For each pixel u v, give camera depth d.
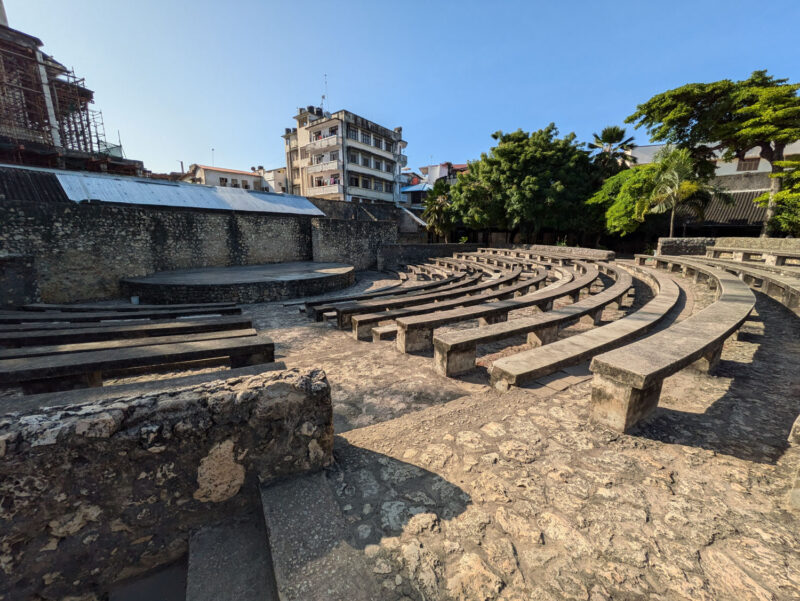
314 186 36.97
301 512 1.78
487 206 24.30
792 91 14.37
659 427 2.75
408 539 1.74
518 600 1.42
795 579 1.47
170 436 1.67
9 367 3.19
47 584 1.57
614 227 21.22
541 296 6.81
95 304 11.55
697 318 3.87
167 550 1.80
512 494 2.05
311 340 6.79
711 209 22.91
